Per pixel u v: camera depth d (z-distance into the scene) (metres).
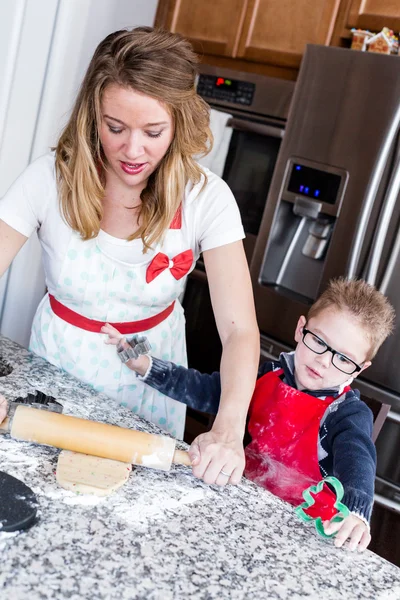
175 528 0.97
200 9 2.93
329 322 1.51
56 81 2.45
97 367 1.49
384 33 2.34
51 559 0.85
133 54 1.16
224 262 1.41
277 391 1.56
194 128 1.29
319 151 2.40
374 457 1.32
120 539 0.91
